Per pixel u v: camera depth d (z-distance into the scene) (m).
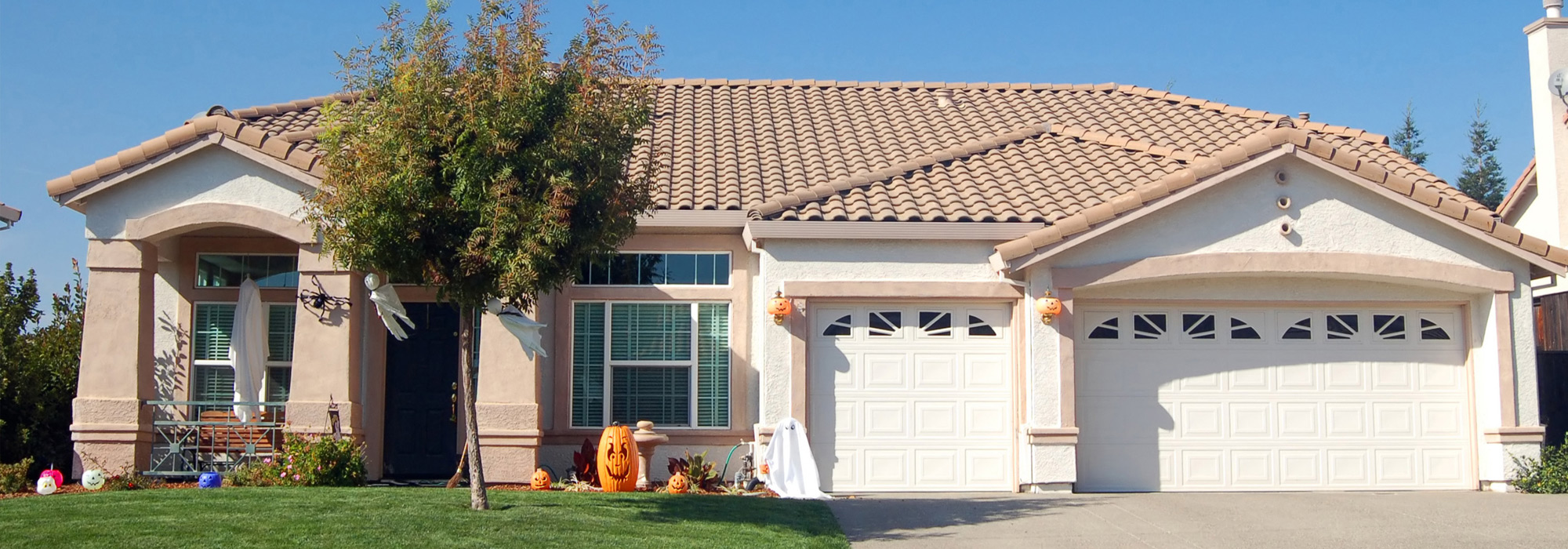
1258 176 14.21
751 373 15.02
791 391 14.09
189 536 9.55
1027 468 13.95
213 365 15.49
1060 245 13.69
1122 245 14.05
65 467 15.30
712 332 15.19
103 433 13.54
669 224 14.59
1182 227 14.12
